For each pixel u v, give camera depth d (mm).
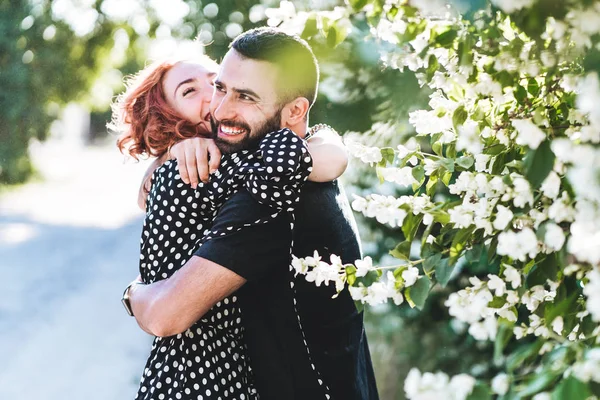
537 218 1387
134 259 10992
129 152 2299
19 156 17797
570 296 1376
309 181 1991
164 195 1979
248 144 1936
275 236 1903
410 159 1707
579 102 1245
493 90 1483
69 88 16812
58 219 14719
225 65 1927
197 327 1961
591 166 1175
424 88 3094
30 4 16094
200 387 1928
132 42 8672
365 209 1563
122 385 5816
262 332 2004
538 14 1293
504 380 1177
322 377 2059
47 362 6352
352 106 3500
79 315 7840
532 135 1306
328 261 2031
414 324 4258
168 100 2238
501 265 1518
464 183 1511
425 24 1480
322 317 2049
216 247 1868
